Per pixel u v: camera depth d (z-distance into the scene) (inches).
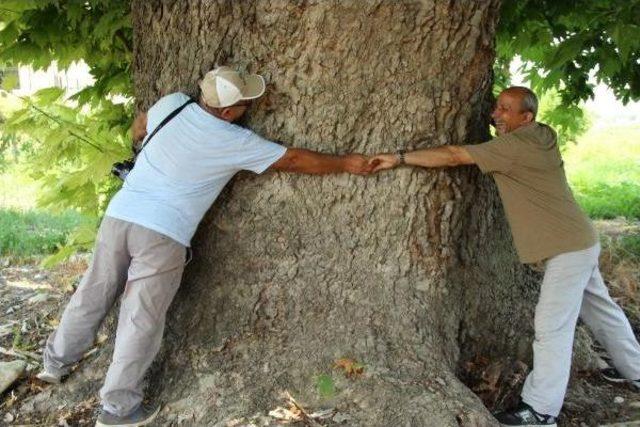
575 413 156.0
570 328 144.6
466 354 163.5
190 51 148.6
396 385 137.0
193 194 130.3
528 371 163.0
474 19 144.3
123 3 188.2
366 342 144.6
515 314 171.5
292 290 149.6
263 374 141.5
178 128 130.8
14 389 153.4
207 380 141.9
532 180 142.5
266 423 131.6
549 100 402.9
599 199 385.7
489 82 158.7
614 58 192.5
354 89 143.2
